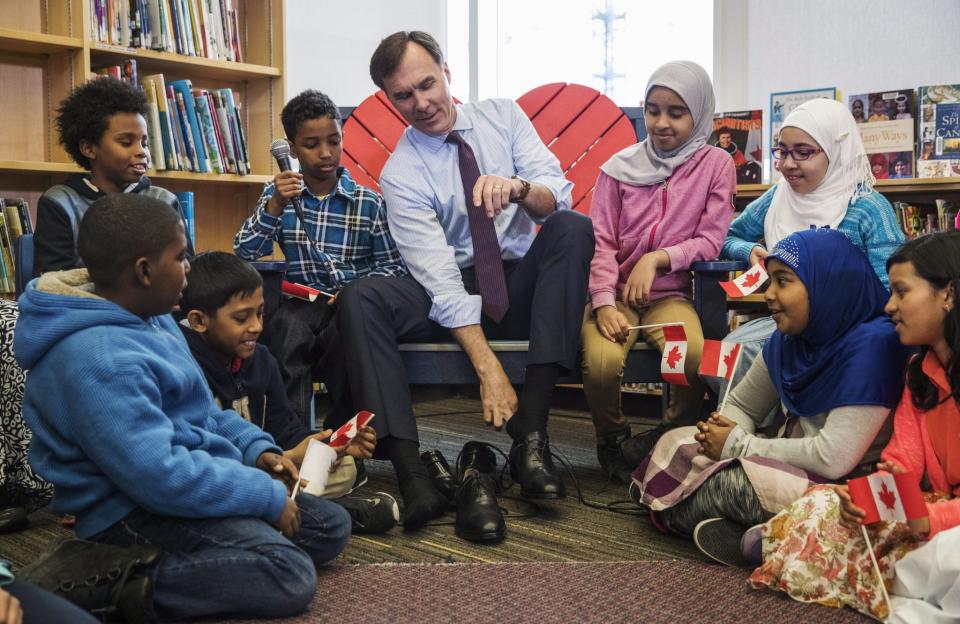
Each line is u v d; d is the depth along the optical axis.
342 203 2.57
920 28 3.40
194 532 1.44
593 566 1.69
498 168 2.46
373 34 4.28
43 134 3.20
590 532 1.93
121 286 1.46
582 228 2.14
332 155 2.53
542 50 4.34
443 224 2.40
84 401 1.37
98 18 3.12
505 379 2.13
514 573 1.65
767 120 3.72
